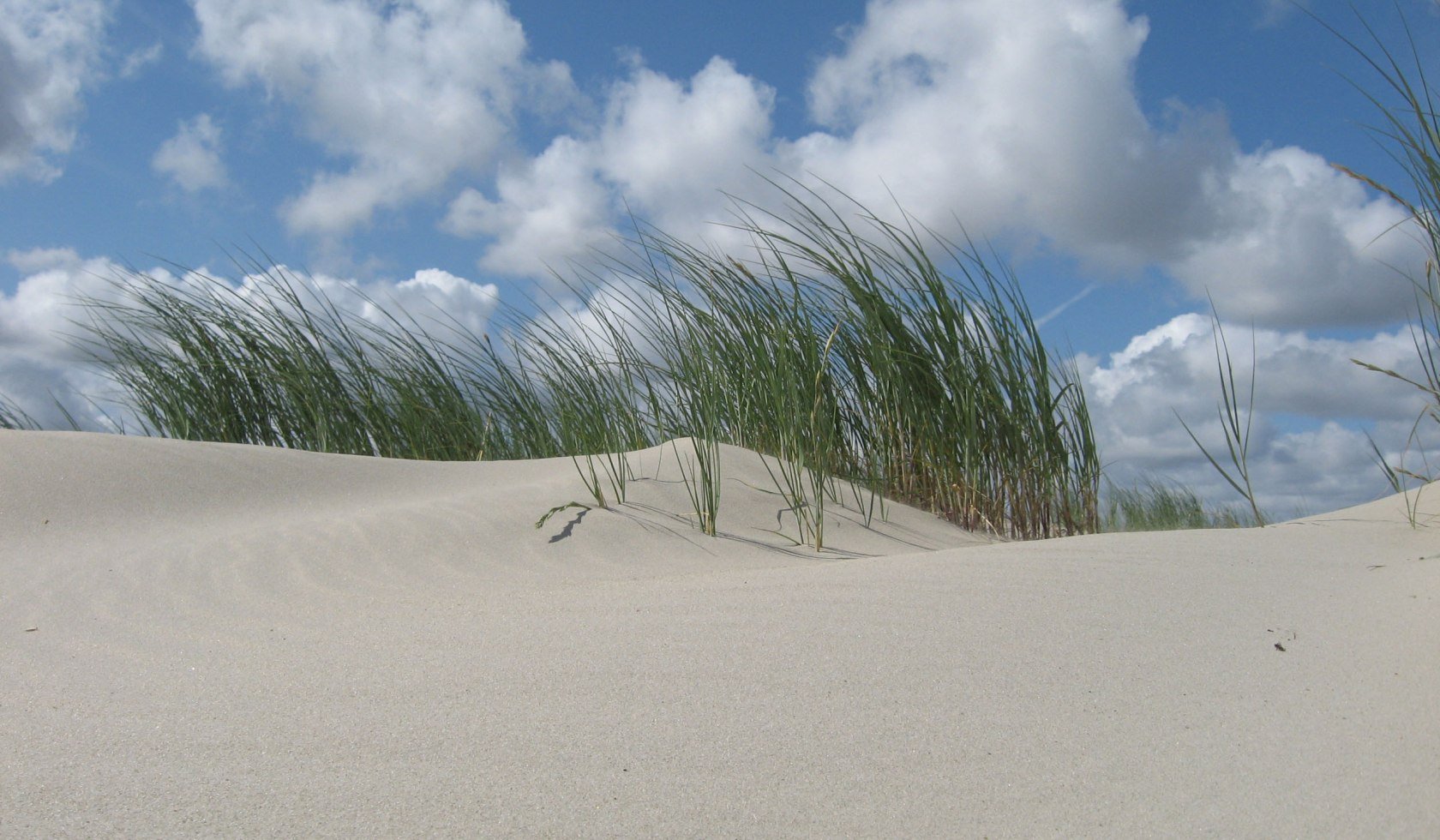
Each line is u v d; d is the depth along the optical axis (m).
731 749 1.56
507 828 1.30
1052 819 1.34
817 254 4.98
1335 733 1.59
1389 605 2.36
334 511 4.02
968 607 2.37
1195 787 1.42
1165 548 3.12
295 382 6.17
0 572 3.06
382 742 1.59
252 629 2.45
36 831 1.28
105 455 4.16
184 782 1.44
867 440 5.10
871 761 1.52
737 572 3.11
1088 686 1.85
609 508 3.97
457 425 6.41
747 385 5.09
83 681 2.00
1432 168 3.27
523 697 1.80
